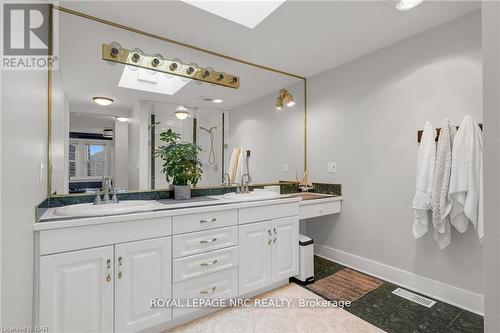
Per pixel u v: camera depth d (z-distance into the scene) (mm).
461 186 1780
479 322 1744
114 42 1993
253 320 1791
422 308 1922
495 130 445
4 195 839
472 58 1857
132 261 1523
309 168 3129
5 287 847
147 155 2158
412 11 1836
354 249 2670
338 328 1701
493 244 446
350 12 1836
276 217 2188
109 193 1987
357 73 2611
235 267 1943
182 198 2162
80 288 1375
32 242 1233
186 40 2201
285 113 2996
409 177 2217
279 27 2014
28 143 1168
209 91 2480
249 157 2754
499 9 445
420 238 2156
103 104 1984
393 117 2322
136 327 1530
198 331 1676
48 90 1763
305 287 2266
